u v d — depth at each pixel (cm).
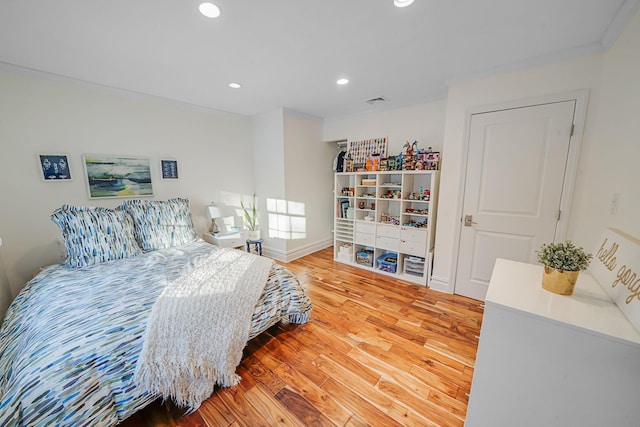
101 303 145
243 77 235
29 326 132
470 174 241
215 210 334
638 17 131
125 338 121
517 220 223
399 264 319
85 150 246
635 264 100
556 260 109
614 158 150
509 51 188
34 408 92
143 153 288
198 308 147
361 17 146
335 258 384
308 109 352
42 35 160
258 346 187
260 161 392
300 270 344
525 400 101
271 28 157
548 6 137
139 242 254
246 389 148
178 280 175
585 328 87
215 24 152
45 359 104
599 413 90
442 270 275
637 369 82
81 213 220
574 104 189
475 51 188
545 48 183
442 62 206
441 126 299
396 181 349
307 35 165
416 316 226
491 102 223
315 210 420
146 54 189
